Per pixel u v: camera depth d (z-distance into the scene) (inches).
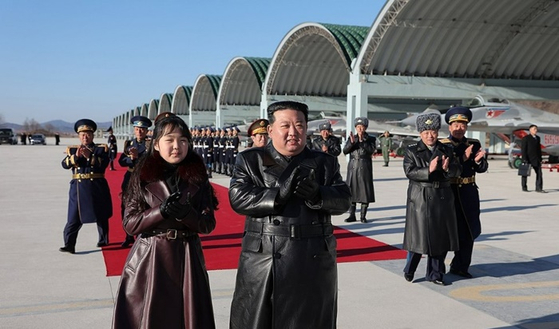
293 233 118.0
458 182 232.8
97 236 323.6
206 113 2519.7
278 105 121.6
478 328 174.7
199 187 125.5
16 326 170.4
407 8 1046.4
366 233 342.3
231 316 125.0
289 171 119.9
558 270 250.4
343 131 1384.1
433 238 216.1
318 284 118.1
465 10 1082.7
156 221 117.6
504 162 1134.4
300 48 1551.4
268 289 117.6
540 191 589.0
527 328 174.7
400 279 232.7
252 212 117.8
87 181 275.1
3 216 398.9
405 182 695.7
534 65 1267.2
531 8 1107.3
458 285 224.7
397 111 1672.0
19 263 253.9
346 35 1277.1
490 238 328.2
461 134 237.1
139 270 121.3
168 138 123.3
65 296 202.8
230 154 803.4
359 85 1130.7
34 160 1144.2
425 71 1195.3
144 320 117.3
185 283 121.6
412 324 177.6
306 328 116.8
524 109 981.8
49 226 356.8
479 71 1242.6
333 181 124.3
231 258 265.7
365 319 181.8
